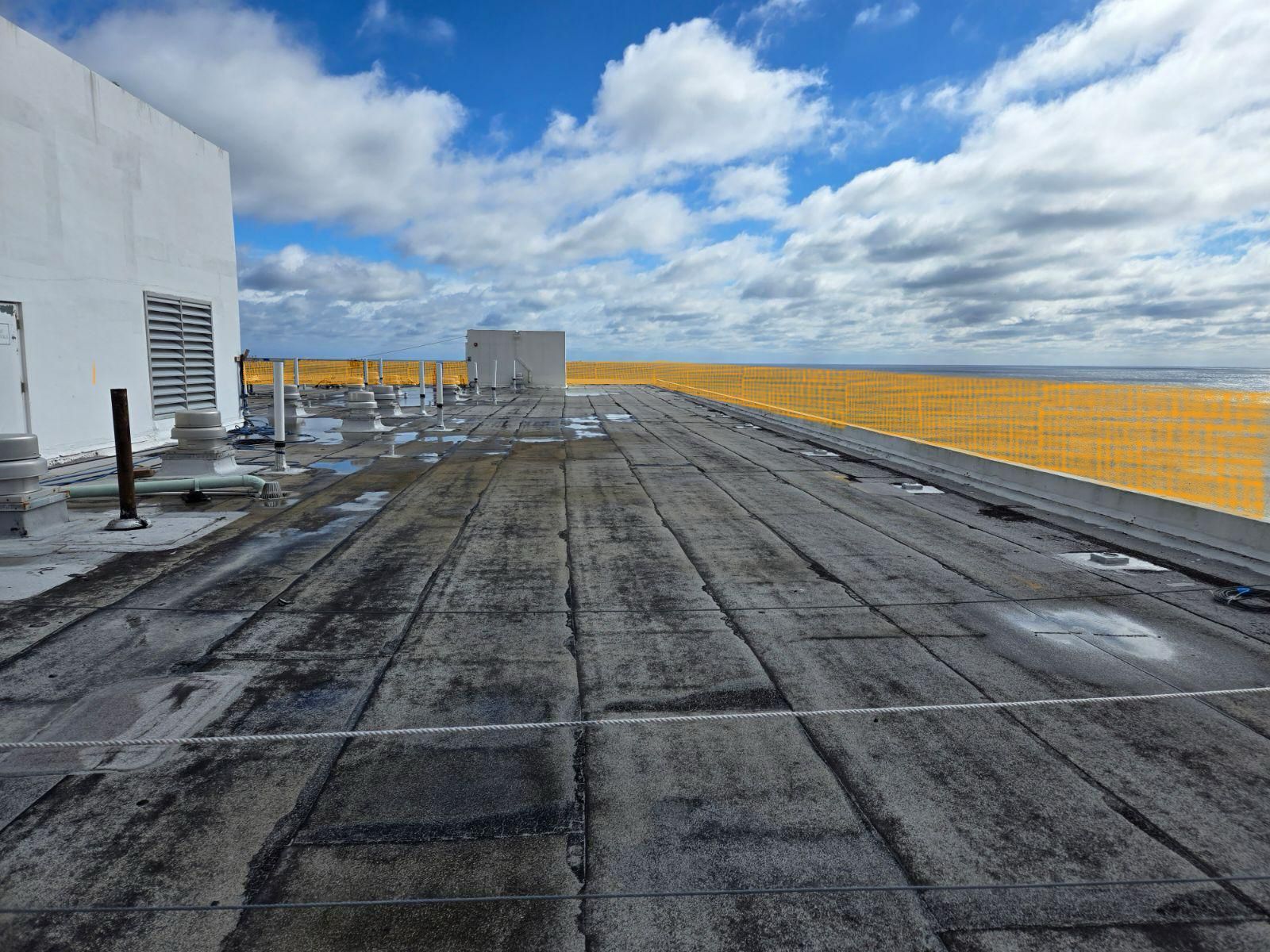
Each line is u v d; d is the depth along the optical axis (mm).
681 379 44094
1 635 4535
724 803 2920
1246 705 3832
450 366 51375
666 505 9016
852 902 2389
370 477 10812
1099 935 2266
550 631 4777
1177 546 7199
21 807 2824
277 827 2729
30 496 6895
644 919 2299
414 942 2188
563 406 27250
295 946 2168
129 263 12391
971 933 2270
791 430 18938
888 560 6629
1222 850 2668
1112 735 3514
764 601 5434
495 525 7781
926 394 31000
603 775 3109
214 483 8586
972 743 3414
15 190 9898
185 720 3523
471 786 3014
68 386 10969
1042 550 7055
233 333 16047
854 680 4090
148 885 2418
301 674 4070
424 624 4855
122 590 5430
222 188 15570
